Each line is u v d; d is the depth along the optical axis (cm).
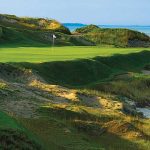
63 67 3872
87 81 3922
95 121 2200
